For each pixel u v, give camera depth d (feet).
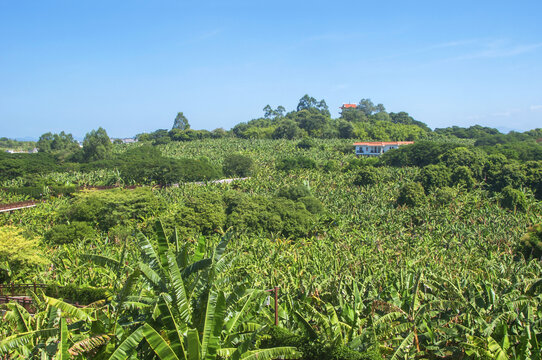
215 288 53.42
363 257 136.05
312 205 243.60
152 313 47.06
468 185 283.59
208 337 43.80
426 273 90.94
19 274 122.83
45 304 69.31
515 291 69.82
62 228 190.39
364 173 315.17
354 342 55.83
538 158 345.72
